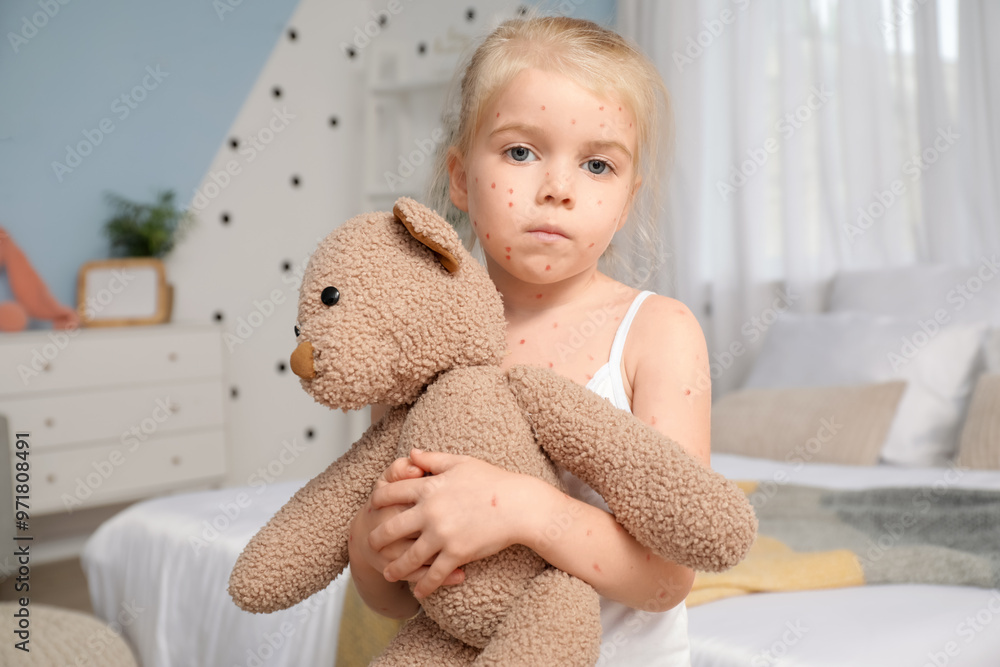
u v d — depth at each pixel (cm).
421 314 64
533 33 75
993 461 199
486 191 71
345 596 130
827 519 161
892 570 133
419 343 64
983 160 259
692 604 121
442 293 65
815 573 130
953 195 263
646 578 64
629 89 73
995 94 255
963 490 162
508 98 70
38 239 323
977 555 137
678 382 71
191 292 357
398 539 63
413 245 67
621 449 61
